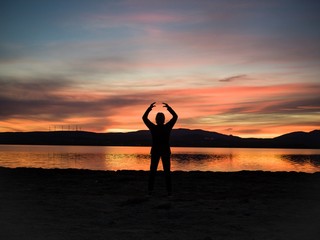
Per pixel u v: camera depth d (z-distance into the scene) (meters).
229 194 10.01
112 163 45.66
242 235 5.66
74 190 10.54
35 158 59.47
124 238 5.45
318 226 6.23
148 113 9.45
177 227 6.16
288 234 5.72
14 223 6.35
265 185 11.96
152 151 9.34
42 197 9.17
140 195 9.67
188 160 57.72
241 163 50.56
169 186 9.25
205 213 7.27
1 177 14.00
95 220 6.65
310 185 11.98
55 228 6.02
